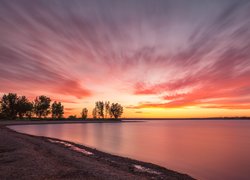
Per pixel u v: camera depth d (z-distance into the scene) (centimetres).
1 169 1861
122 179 1786
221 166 3142
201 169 2933
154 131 11862
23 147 3003
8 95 16138
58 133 8200
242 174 2683
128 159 3161
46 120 19838
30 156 2400
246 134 10375
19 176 1677
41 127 11981
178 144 5900
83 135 7756
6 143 3303
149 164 2870
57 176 1702
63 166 2031
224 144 6044
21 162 2114
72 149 3875
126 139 6912
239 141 6906
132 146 5200
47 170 1855
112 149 4528
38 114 18625
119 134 8938
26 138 4481
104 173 1920
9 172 1775
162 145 5597
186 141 6738
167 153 4297
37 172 1789
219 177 2534
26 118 18475
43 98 18475
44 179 1620
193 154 4244
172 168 2945
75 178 1673
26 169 1869
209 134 10238
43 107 18438
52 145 3934
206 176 2570
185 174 2462
